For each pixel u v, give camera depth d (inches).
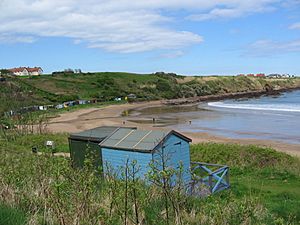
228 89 5974.4
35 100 3440.0
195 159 844.6
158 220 225.9
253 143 1373.0
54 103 3528.5
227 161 829.8
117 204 213.2
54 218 205.3
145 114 2748.5
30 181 273.0
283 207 428.5
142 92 4670.3
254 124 1966.0
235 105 3331.7
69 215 200.4
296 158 884.0
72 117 2608.3
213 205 246.8
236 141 1430.9
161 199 256.2
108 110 3191.4
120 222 212.1
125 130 597.9
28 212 215.9
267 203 457.1
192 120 2233.0
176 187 255.1
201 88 5433.1
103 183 289.6
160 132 550.6
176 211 224.2
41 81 4402.1
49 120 2361.0
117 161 546.6
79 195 208.8
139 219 221.3
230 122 2084.2
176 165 543.5
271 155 860.0
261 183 634.2
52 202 208.2
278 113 2474.2
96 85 4650.6
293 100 3937.0
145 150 504.7
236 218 241.1
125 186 227.1
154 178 223.6
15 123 1545.3
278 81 7126.0
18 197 243.9
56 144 1037.8
